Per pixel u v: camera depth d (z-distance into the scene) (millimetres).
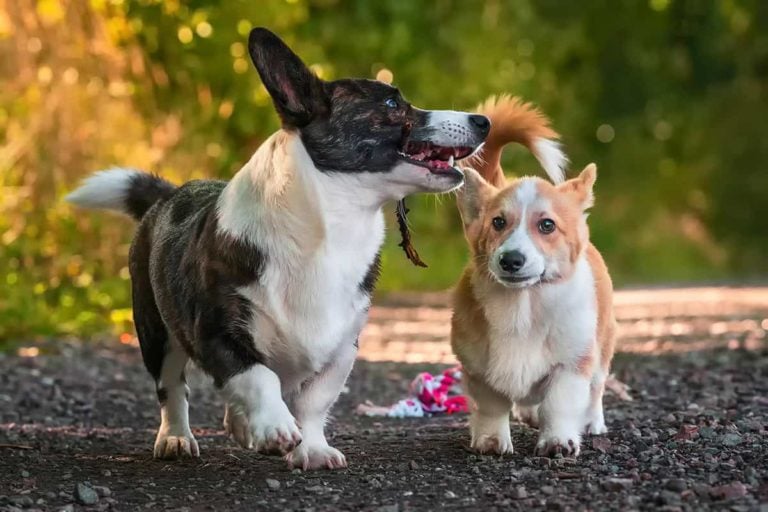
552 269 8047
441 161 8000
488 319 8180
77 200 9523
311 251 7516
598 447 8141
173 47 22516
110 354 14227
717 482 6793
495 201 8391
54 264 16500
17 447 8844
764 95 45938
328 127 7594
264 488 7293
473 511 6449
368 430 9789
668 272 37250
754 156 44250
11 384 11883
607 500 6461
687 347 15227
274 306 7512
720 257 41562
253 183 7629
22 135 17422
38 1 18781
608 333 9031
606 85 45281
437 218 31828
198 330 7645
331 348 7723
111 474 7855
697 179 44438
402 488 7113
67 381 12219
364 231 7762
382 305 22469
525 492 6695
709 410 9680
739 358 13500
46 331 14961
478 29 34344
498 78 34062
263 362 7691
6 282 15445
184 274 7871
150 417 10758
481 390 8312
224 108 22656
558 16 42344
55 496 7113
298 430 7246
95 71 19469
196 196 8578
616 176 43469
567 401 8039
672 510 6125
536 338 8102
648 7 45062
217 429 10102
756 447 7805
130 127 19016
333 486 7273
